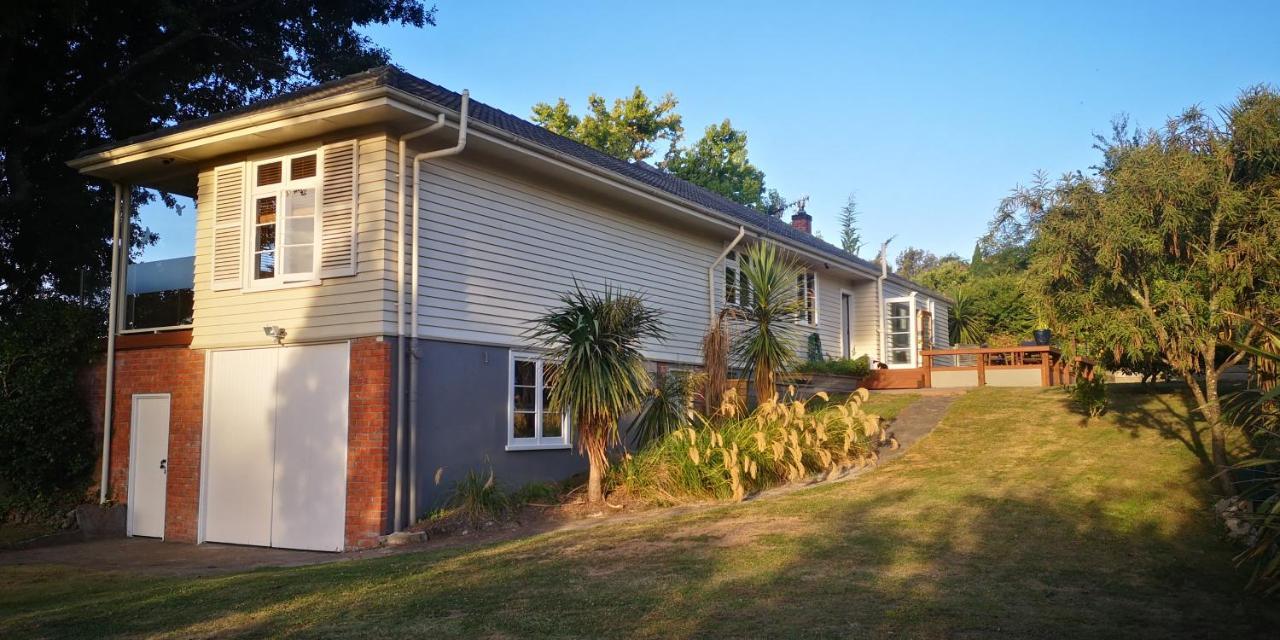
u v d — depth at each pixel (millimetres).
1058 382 19688
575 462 14055
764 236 18125
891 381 21797
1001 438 13531
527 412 13336
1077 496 9914
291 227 12102
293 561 10414
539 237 13711
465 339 12250
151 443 13375
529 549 9031
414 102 10930
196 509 12539
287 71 20219
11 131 15930
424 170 11867
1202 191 8969
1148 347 9445
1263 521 6949
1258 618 6156
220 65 19172
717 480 11609
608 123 40938
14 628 6805
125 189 14266
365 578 8125
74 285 18953
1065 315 10094
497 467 12633
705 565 7887
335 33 20719
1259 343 8844
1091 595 6742
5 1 12766
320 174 11867
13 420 13320
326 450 11508
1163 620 6121
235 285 12430
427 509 11484
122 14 16625
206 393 12656
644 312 12359
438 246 11992
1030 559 7793
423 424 11562
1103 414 14094
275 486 11898
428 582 7777
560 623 6273
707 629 6020
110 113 17672
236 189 12633
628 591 7117
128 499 13484
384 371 11156
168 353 13203
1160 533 8461
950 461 12477
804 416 13328
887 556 7984
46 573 9883
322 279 11727
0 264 18266
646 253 16156
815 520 9578
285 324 11977
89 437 14156
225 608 7176
